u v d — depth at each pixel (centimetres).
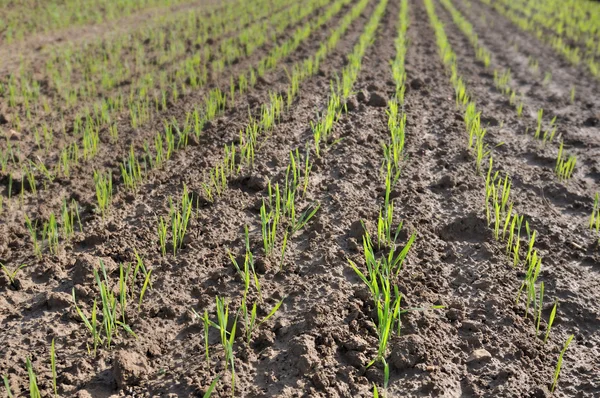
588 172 113
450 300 79
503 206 95
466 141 124
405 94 158
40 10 278
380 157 115
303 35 233
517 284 82
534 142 127
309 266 84
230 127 127
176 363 70
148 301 78
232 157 107
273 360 70
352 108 141
